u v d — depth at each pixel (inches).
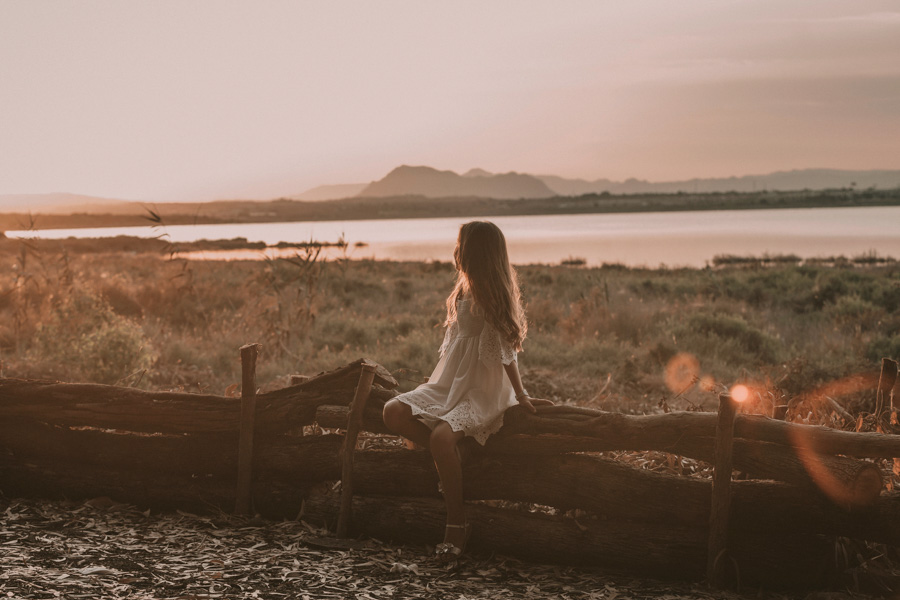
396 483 171.3
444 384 163.9
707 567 153.1
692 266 1240.8
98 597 128.0
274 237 3265.3
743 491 152.8
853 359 387.9
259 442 182.2
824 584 150.1
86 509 183.2
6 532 162.6
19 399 191.2
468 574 152.9
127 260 1206.9
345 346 450.0
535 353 441.1
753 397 259.0
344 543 165.5
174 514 183.5
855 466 140.6
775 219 3909.9
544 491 162.1
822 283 735.1
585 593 144.9
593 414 159.5
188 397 185.2
